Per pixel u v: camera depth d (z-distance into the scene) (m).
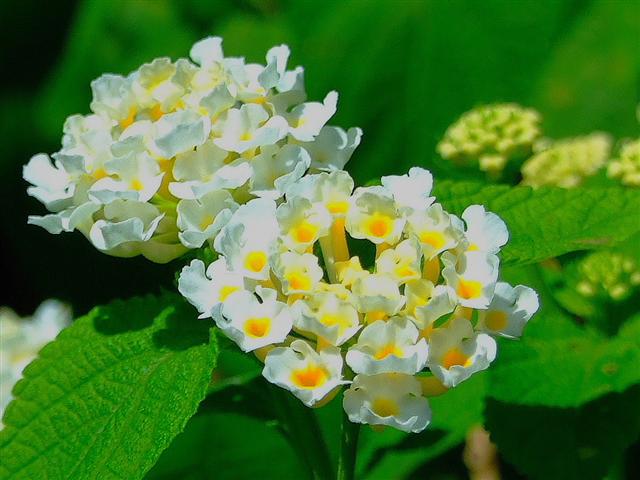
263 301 0.17
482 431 0.25
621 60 0.32
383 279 0.17
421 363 0.17
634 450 0.23
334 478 0.21
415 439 0.23
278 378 0.17
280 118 0.19
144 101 0.19
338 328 0.17
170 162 0.19
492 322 0.18
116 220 0.19
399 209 0.18
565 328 0.22
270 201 0.18
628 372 0.21
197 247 0.19
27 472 0.19
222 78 0.19
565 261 0.23
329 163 0.20
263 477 0.26
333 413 0.26
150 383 0.19
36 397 0.19
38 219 0.19
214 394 0.21
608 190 0.21
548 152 0.25
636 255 0.24
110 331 0.20
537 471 0.21
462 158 0.25
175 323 0.20
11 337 0.26
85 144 0.19
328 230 0.18
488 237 0.18
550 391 0.21
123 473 0.18
